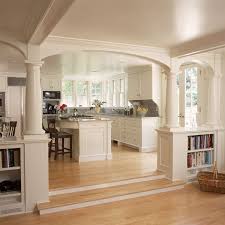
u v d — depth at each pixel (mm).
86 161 5734
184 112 6113
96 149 5879
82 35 3672
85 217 3350
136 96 7785
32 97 3588
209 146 5039
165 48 4531
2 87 8023
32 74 3604
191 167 4863
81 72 8445
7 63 6398
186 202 3877
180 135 4676
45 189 3615
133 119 7277
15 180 3818
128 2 2531
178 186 4488
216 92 5121
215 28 3395
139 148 6984
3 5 2508
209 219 3312
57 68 7453
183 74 6121
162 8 2689
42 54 3660
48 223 3178
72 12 2783
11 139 3566
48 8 2371
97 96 10453
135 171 4879
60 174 4648
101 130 5922
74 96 10109
